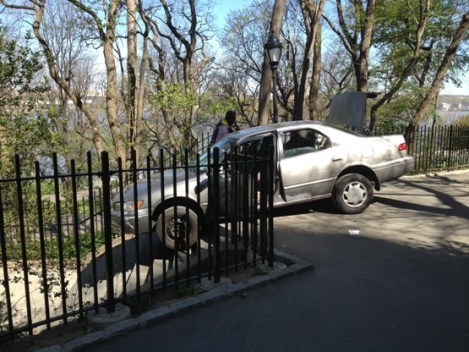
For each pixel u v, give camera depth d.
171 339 3.58
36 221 6.88
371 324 3.76
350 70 20.95
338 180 7.65
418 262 5.28
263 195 5.01
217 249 4.55
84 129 18.50
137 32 16.86
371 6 15.32
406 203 8.73
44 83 7.48
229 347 3.45
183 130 17.23
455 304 4.11
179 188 6.37
